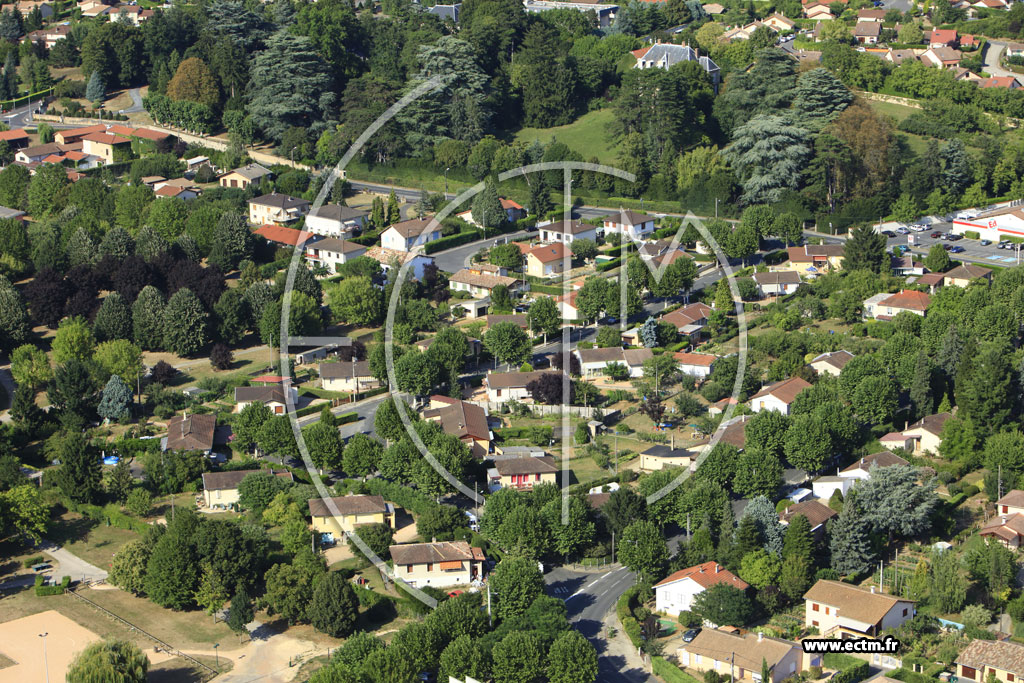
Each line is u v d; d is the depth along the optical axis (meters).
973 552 149.88
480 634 137.75
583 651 131.38
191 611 150.62
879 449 179.25
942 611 144.25
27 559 161.75
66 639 144.50
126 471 172.75
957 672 132.62
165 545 150.75
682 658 137.25
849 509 153.50
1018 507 161.75
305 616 145.38
